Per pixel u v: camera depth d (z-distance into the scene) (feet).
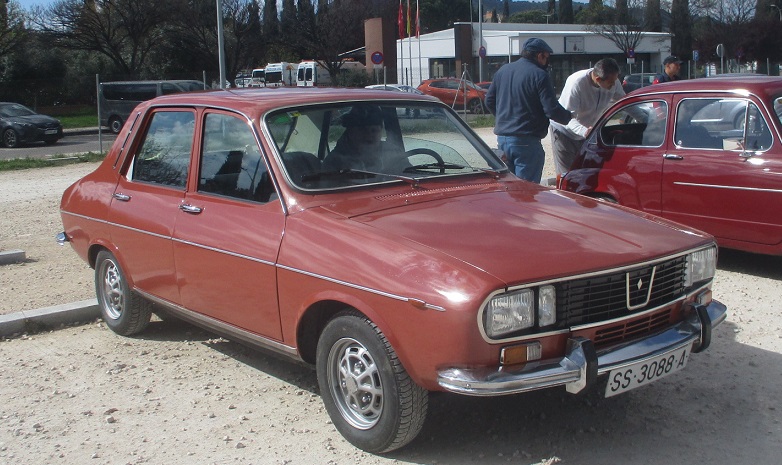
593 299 12.20
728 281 23.08
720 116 23.20
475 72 150.82
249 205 15.02
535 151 25.08
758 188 22.00
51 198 43.73
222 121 16.16
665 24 187.32
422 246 12.40
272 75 158.81
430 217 13.66
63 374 17.12
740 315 19.86
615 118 25.96
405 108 17.10
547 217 13.97
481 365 11.41
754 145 22.40
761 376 16.06
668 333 13.05
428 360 11.67
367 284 12.35
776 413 14.39
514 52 143.84
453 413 14.66
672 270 13.29
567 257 12.13
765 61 157.69
